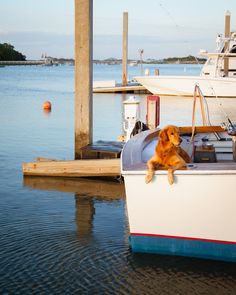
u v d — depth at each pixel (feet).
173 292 16.83
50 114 68.90
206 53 93.40
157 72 103.76
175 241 18.57
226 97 92.02
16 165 35.60
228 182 17.37
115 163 30.99
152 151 22.25
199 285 17.25
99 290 16.96
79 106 34.50
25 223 23.50
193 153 21.91
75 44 33.94
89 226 23.12
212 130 27.40
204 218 18.01
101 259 19.29
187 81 93.97
